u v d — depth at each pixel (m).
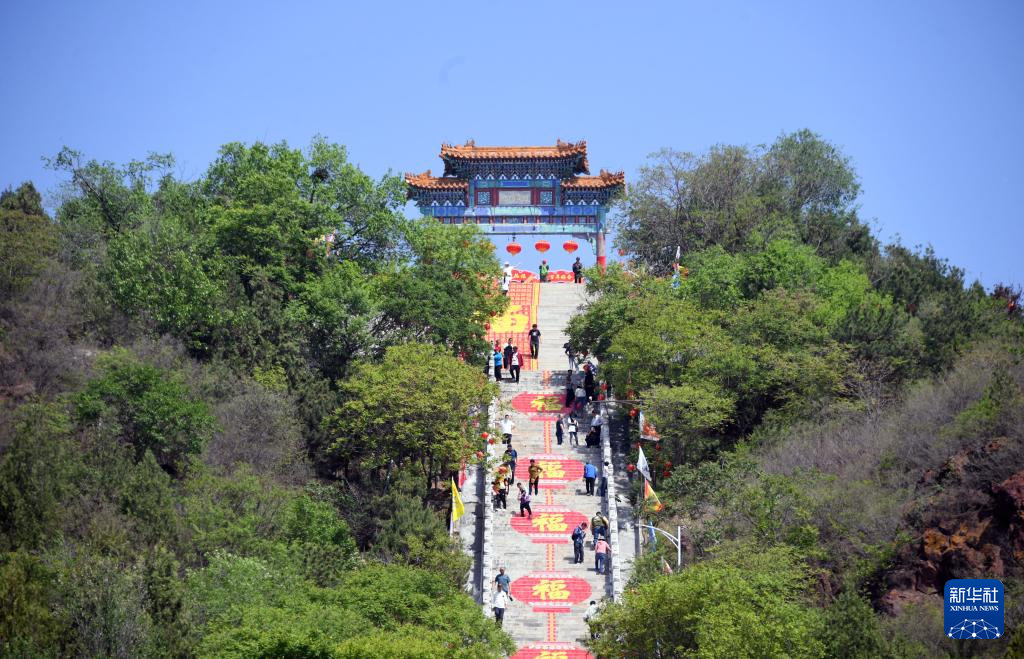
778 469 74.06
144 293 84.12
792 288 94.50
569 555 73.19
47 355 79.50
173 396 74.75
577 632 66.94
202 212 94.94
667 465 79.00
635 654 57.16
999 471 65.12
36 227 89.19
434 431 77.94
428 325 91.81
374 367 81.31
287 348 85.06
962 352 82.50
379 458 78.06
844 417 78.56
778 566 61.41
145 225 89.12
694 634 55.56
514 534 75.25
